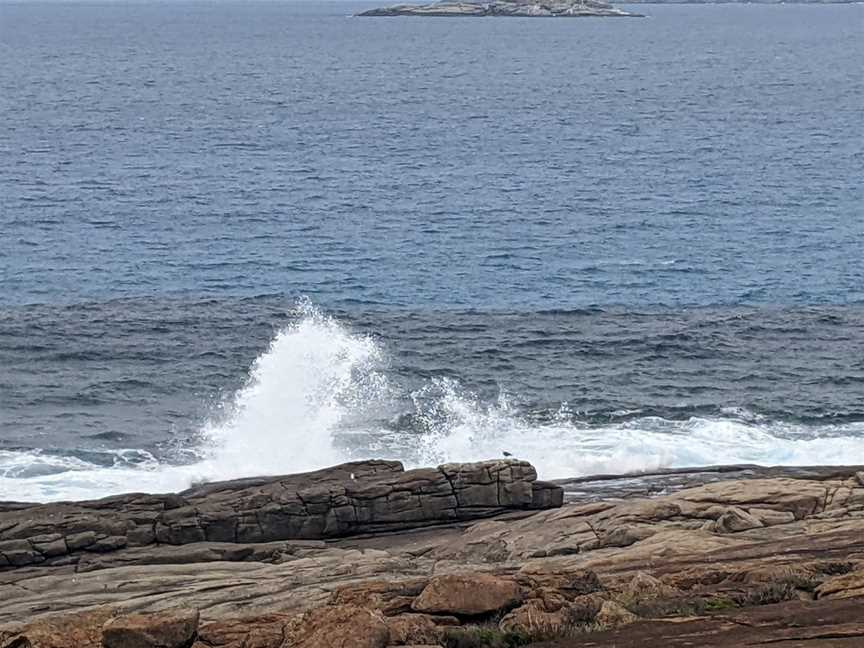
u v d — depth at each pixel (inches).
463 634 581.9
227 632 610.5
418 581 698.2
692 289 2206.0
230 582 864.9
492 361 1764.3
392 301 2103.8
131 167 3567.9
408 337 1873.8
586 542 947.3
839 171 3550.7
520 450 1398.9
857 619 565.6
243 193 3152.1
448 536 1032.2
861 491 1021.2
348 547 1014.4
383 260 2410.2
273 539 1015.6
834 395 1628.9
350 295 2139.5
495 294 2160.4
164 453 1398.9
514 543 969.5
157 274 2272.4
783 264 2397.9
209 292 2144.4
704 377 1700.3
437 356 1780.3
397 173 3513.8
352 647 549.0
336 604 650.2
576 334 1905.8
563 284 2239.2
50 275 2247.8
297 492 1032.8
